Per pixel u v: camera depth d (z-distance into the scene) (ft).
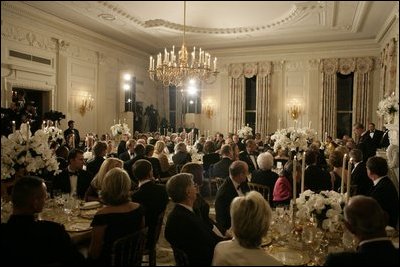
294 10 22.75
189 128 44.83
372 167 11.58
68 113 33.37
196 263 7.86
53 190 13.05
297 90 41.83
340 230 8.93
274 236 9.28
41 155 9.82
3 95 13.50
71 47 33.47
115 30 34.09
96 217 8.43
